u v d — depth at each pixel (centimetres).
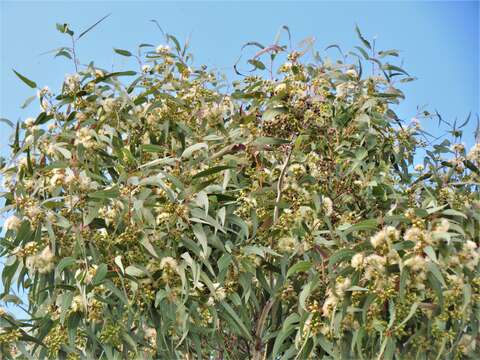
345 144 432
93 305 338
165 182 354
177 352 396
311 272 353
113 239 339
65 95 407
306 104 403
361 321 321
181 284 337
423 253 307
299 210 356
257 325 392
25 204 348
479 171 448
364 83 455
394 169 464
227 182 362
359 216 396
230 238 374
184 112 441
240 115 428
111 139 398
